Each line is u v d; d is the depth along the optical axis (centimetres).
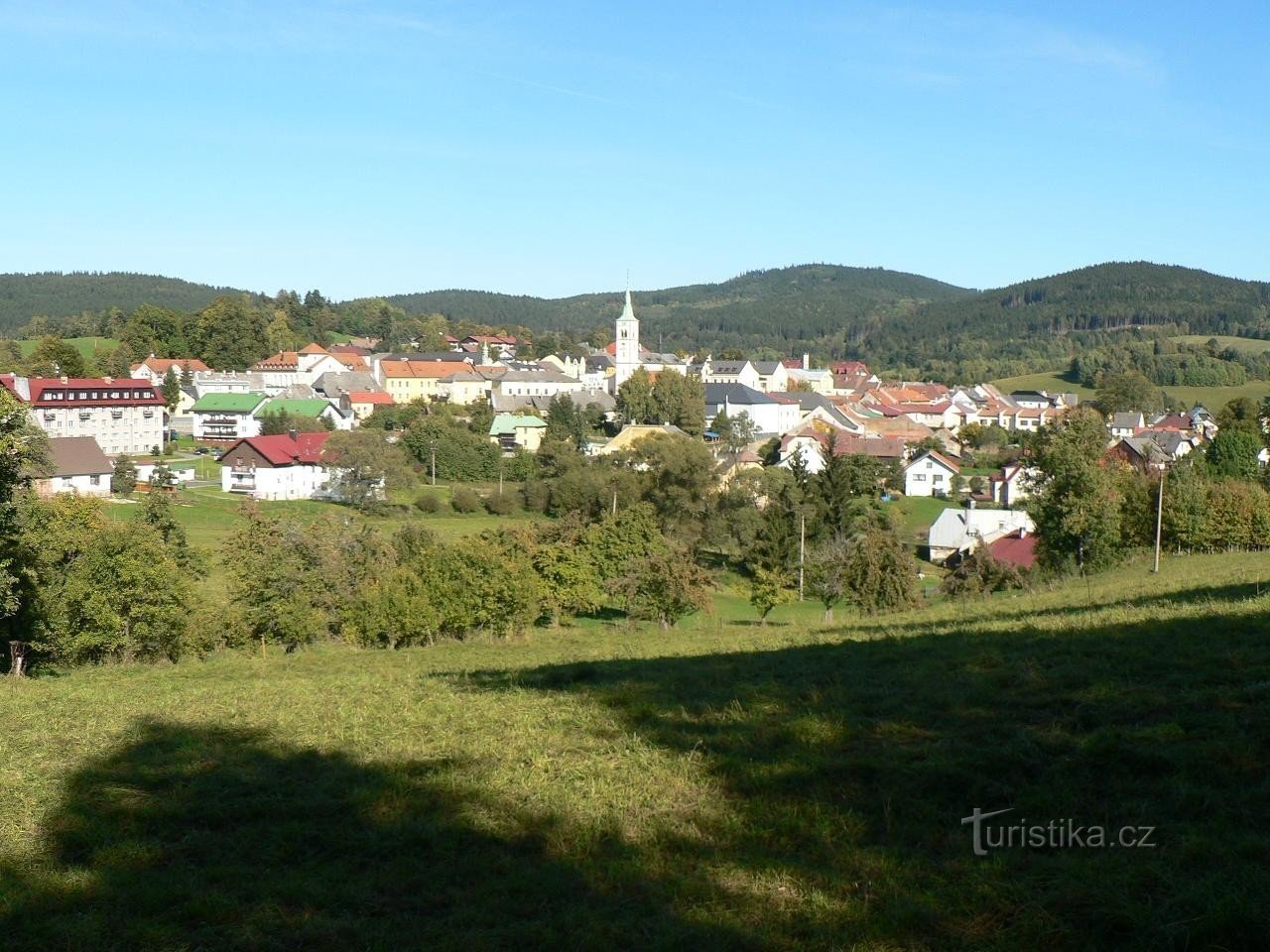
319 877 1085
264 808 1292
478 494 9881
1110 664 1731
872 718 1543
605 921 946
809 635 3023
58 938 959
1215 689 1483
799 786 1266
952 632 2453
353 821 1241
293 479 10431
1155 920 855
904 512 9919
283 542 4059
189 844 1194
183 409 16662
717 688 1888
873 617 3806
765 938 902
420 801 1291
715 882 1021
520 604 4012
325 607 4009
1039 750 1294
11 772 1511
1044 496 5119
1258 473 7294
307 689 2277
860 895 972
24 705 2208
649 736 1535
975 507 10075
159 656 3653
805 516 6962
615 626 4541
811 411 16750
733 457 12081
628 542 5100
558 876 1050
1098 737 1298
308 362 19862
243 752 1595
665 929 921
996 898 934
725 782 1300
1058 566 5059
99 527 4206
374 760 1505
